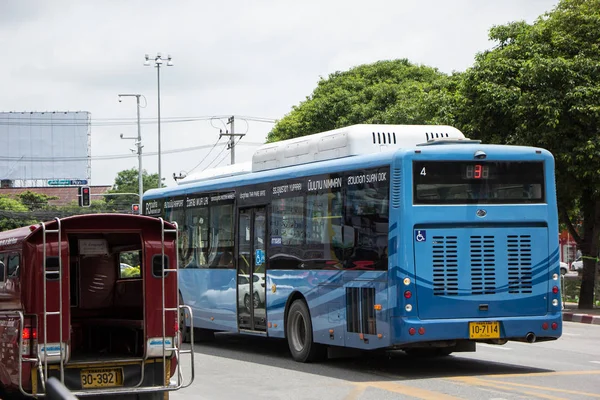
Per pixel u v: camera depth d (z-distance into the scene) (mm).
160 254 11219
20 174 115875
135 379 10984
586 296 30250
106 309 13641
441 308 14016
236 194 19234
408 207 13930
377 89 52656
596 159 26766
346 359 17125
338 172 15633
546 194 14820
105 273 13633
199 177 21828
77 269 13492
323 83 57938
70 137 116750
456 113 29844
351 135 15742
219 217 19969
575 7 28438
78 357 11648
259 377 14695
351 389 13023
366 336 14609
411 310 13836
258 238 18281
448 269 14094
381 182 14422
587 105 26625
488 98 28094
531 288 14609
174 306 11219
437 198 14109
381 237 14312
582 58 27125
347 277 15156
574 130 27391
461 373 14742
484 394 12289
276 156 18250
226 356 18172
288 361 17031
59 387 4531
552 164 14898
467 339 14219
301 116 55312
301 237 16688
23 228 11359
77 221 10797
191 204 21328
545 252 14750
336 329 15492
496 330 14336
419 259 13945
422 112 33156
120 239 13023
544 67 26906
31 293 10500
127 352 12273
